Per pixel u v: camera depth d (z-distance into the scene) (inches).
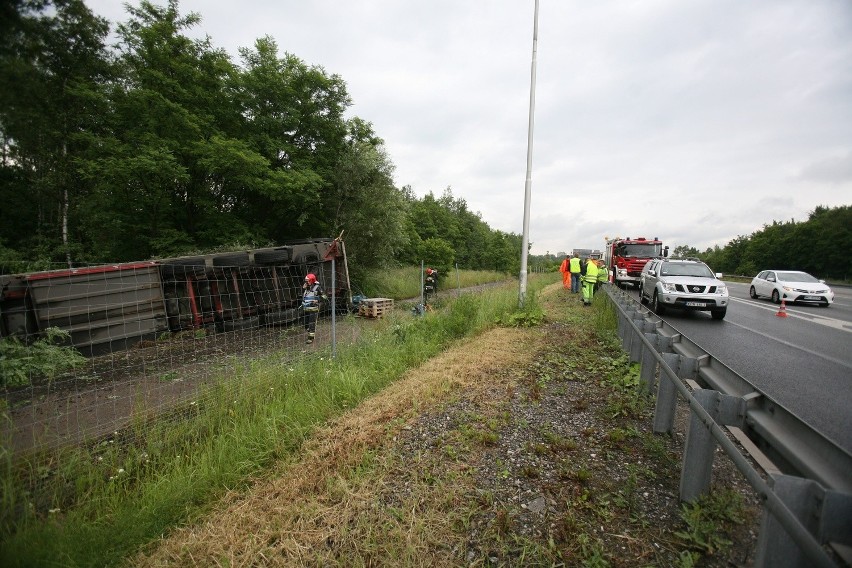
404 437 150.2
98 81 433.4
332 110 730.8
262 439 153.6
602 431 145.9
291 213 705.6
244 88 657.0
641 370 175.3
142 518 112.0
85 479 127.5
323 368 225.9
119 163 468.8
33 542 99.4
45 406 209.6
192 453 149.2
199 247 589.6
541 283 989.8
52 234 586.2
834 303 671.8
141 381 254.2
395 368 243.6
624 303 343.6
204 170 574.2
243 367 236.4
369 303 522.6
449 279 1075.9
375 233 765.3
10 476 113.8
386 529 102.7
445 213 2057.1
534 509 105.7
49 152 387.9
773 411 91.7
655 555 87.6
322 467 133.4
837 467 67.4
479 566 89.4
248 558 96.7
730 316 482.3
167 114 523.8
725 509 95.0
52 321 324.8
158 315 385.1
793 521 51.6
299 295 498.3
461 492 114.7
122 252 562.9
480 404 175.8
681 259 535.5
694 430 98.4
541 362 236.4
